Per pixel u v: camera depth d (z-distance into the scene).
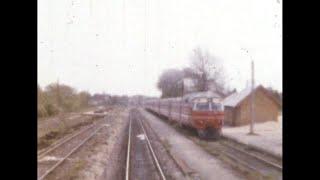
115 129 42.16
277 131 36.41
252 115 33.78
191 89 62.00
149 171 17.78
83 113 75.69
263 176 15.90
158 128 42.56
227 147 25.84
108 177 16.91
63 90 64.81
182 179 15.87
